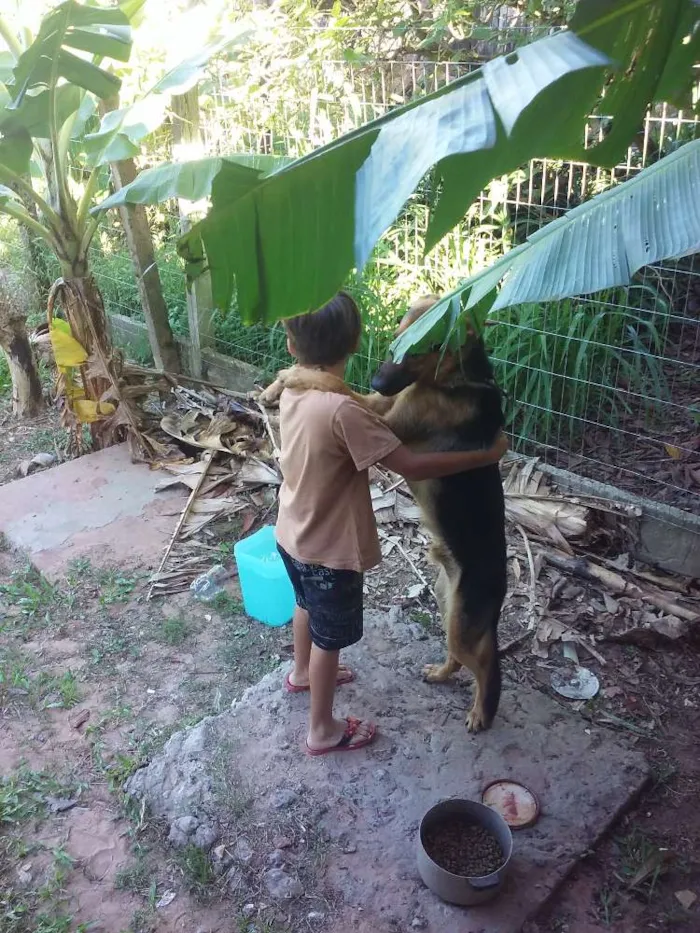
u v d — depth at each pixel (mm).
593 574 3631
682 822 2586
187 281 1904
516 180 4434
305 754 2730
